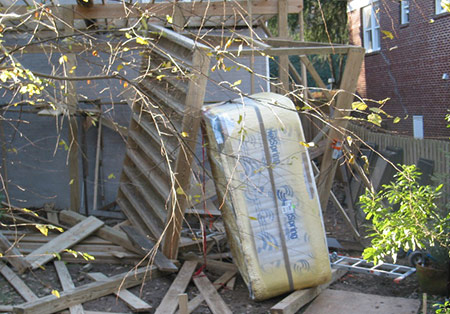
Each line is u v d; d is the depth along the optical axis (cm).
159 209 862
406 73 1755
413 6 1667
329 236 999
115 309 656
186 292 716
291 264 670
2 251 799
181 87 745
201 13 970
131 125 1051
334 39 2292
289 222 679
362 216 1141
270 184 680
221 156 678
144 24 429
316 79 909
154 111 755
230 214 693
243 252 665
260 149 683
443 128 1566
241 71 1198
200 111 707
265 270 664
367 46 2052
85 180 1151
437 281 690
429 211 624
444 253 677
